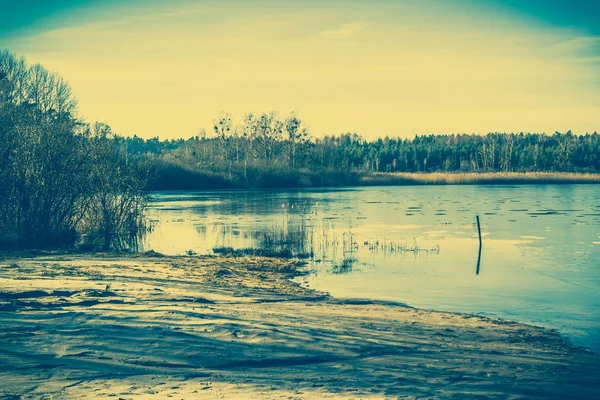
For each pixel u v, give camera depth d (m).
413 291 23.42
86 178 37.75
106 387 9.70
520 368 12.48
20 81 50.47
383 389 10.16
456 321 17.84
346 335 14.42
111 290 19.25
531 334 16.64
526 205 70.12
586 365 13.33
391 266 29.72
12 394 9.22
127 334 12.98
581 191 100.00
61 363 10.96
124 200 42.19
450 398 9.83
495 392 10.41
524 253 34.28
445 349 13.89
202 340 12.87
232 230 45.72
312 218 54.94
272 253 33.66
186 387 9.84
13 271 23.48
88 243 35.69
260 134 159.88
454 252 34.72
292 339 13.40
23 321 13.76
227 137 157.62
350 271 28.17
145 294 18.77
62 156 36.44
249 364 11.55
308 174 126.38
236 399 9.16
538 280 26.11
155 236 42.22
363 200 79.31
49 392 9.35
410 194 93.19
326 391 9.84
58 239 35.53
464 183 131.25
